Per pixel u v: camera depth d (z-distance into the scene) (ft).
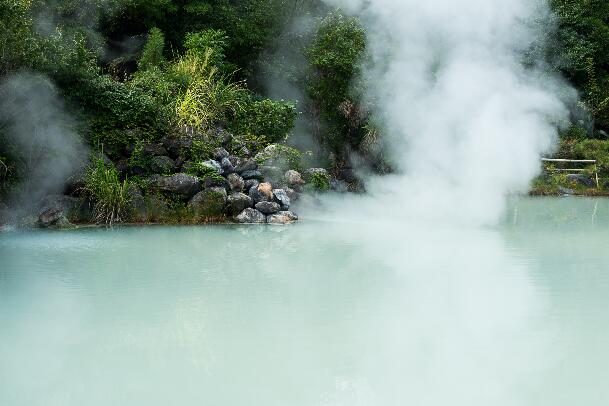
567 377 10.27
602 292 15.79
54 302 14.53
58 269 18.17
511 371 10.49
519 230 27.48
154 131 30.48
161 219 28.30
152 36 39.04
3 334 12.26
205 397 9.39
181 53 43.78
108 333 12.31
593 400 9.42
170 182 28.89
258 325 12.88
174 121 31.07
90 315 13.50
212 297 15.08
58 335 12.17
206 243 23.22
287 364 10.79
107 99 29.96
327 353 11.24
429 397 9.45
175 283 16.55
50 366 10.57
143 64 38.11
